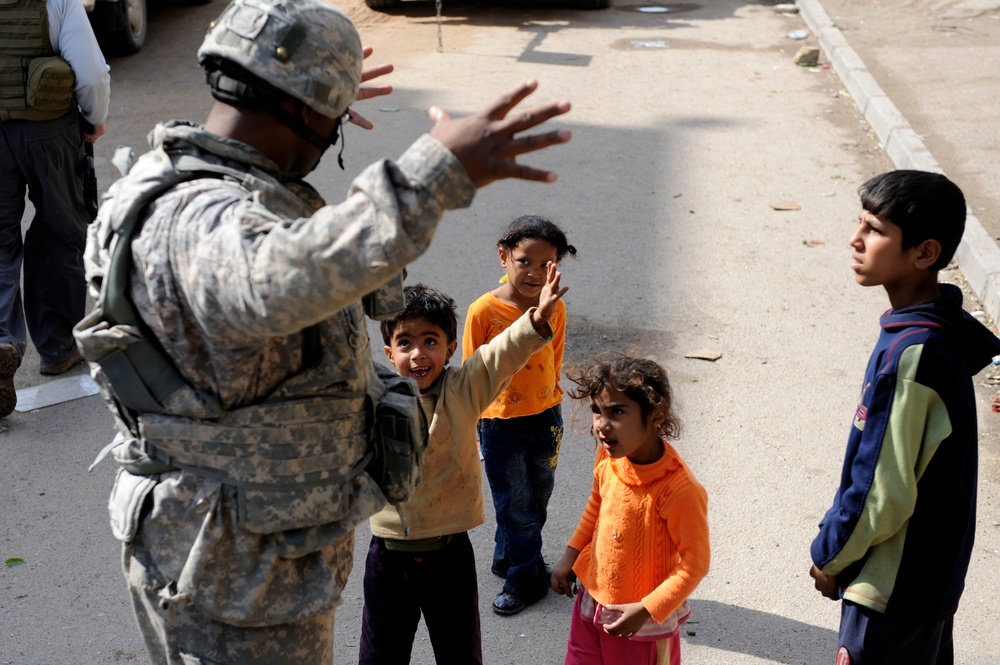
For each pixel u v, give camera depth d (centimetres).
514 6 1304
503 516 346
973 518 246
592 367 264
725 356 518
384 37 1160
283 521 200
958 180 731
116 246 188
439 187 166
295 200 198
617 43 1135
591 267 614
